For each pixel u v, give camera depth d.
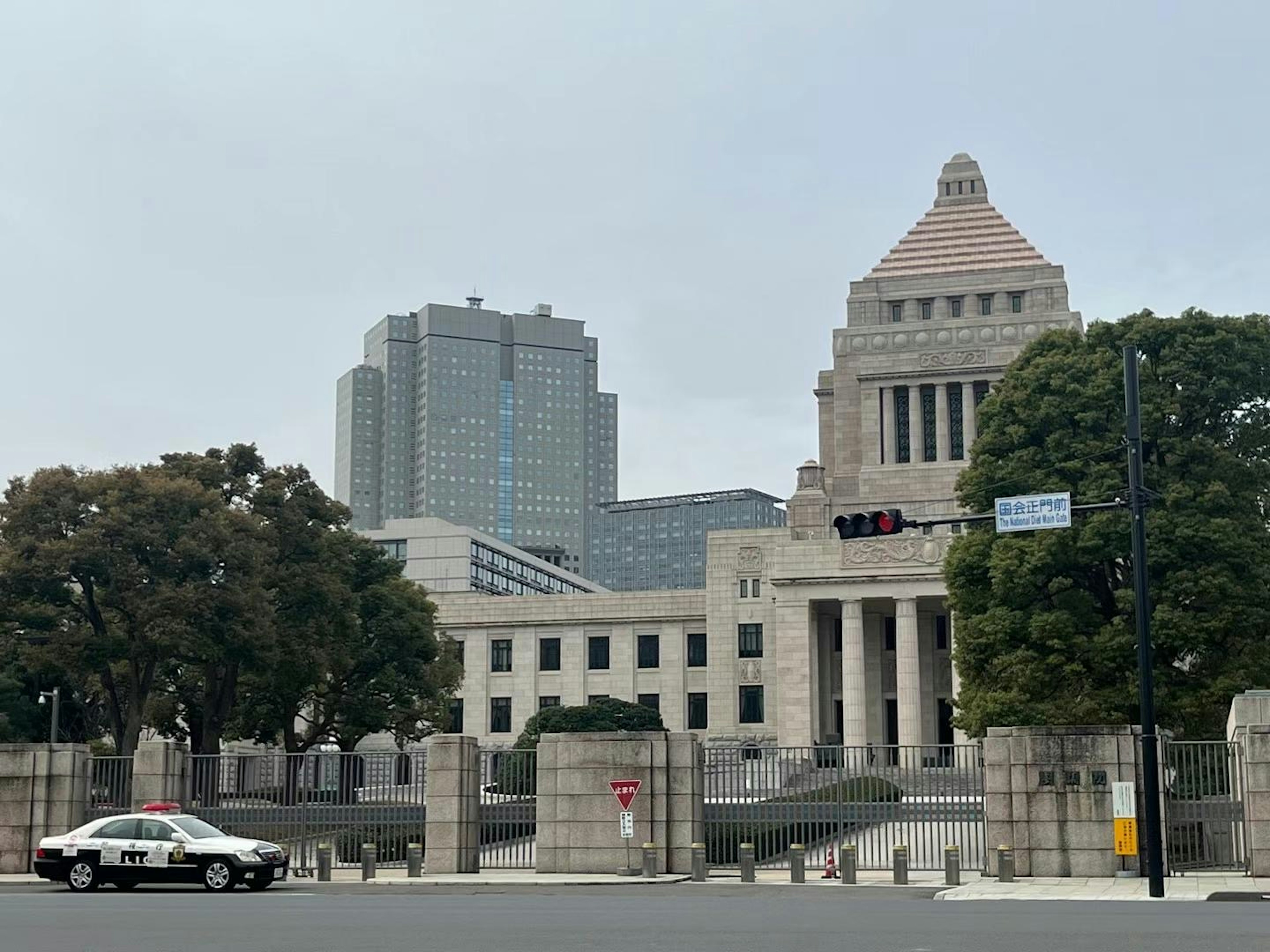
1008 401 70.00
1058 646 62.91
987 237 138.25
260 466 85.06
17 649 75.75
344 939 22.83
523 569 195.62
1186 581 61.75
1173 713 60.94
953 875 38.81
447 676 99.12
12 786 45.12
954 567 69.12
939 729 119.00
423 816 45.47
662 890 37.66
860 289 135.12
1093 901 32.50
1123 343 68.81
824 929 24.17
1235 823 41.41
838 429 131.38
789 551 114.56
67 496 75.94
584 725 95.81
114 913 28.39
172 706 90.62
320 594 82.50
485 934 23.39
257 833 46.00
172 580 75.44
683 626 128.25
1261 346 66.81
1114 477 64.38
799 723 112.12
